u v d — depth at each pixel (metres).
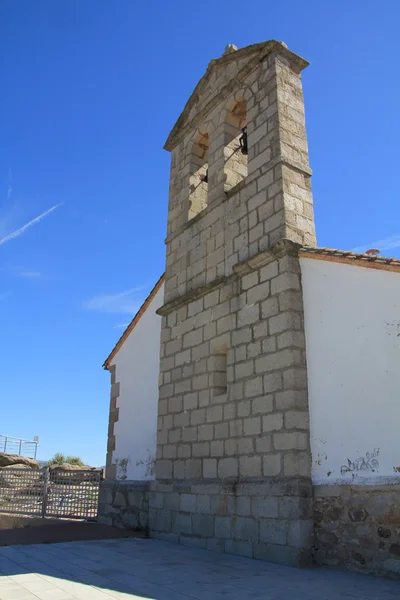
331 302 9.14
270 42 11.41
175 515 10.62
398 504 7.37
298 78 11.67
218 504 9.51
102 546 9.58
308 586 6.49
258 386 9.32
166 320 12.78
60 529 11.95
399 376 8.32
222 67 13.01
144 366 13.76
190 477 10.55
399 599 5.88
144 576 6.97
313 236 10.16
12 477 16.47
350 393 8.53
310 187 10.63
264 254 9.74
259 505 8.60
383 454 8.00
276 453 8.59
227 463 9.62
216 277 11.32
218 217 11.76
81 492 14.59
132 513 12.34
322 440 8.41
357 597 5.96
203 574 7.16
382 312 8.74
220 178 12.08
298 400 8.54
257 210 10.61
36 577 6.70
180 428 11.27
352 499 7.79
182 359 11.79
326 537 7.86
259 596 5.96
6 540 10.09
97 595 5.87
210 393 10.58
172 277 13.05
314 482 8.21
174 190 14.05
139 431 13.23
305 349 8.98
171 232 13.63
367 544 7.46
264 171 10.69
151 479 12.28
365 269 9.07
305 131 11.13
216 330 10.84
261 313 9.67
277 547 8.09
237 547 8.86
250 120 11.62
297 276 9.41
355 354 8.71
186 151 13.95
